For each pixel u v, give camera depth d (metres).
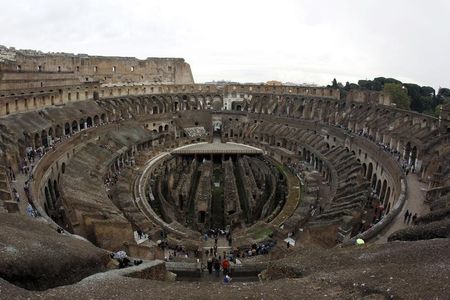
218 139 104.06
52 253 19.67
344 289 15.64
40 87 73.25
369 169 66.31
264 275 22.67
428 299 13.76
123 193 56.12
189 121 108.00
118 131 83.94
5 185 39.09
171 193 62.12
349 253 21.23
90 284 16.44
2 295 13.67
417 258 18.28
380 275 16.25
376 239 33.97
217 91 118.88
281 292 15.64
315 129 89.88
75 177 52.44
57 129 71.88
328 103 94.94
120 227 38.00
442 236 24.09
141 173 69.38
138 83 121.19
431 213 30.20
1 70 66.31
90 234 38.19
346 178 57.78
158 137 93.62
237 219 54.41
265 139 96.25
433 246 19.17
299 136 87.75
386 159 57.97
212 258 35.78
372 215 51.00
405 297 14.14
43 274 18.28
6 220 24.64
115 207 47.66
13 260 17.53
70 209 40.62
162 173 72.38
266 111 108.75
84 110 82.88
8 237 19.72
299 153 85.62
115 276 18.42
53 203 56.16
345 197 50.22
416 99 114.12
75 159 59.22
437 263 16.94
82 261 20.94
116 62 114.56
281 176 74.31
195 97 117.44
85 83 90.44
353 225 41.72
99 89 95.12
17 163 50.62
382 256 19.45
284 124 98.88
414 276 15.63
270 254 35.00
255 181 68.12
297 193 61.25
